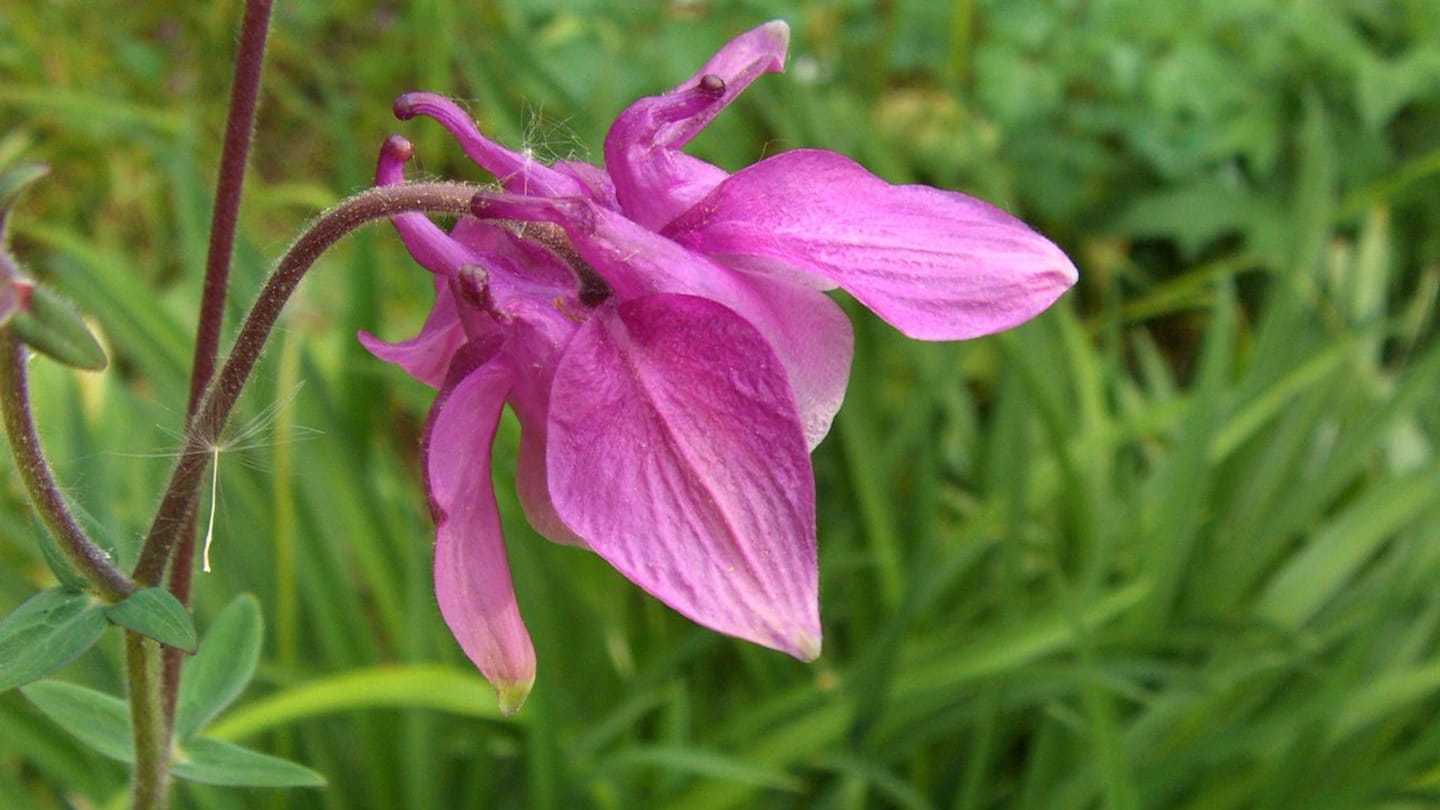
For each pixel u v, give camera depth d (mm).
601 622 267
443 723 253
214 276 143
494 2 435
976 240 126
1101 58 407
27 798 240
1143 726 261
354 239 296
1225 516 306
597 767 235
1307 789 259
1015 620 272
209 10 472
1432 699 275
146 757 155
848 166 129
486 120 326
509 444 253
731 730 255
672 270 126
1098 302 421
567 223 126
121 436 292
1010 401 302
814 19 413
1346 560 286
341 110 364
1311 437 307
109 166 448
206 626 252
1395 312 407
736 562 121
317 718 246
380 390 306
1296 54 410
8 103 450
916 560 281
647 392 124
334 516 278
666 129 133
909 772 272
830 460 305
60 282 414
